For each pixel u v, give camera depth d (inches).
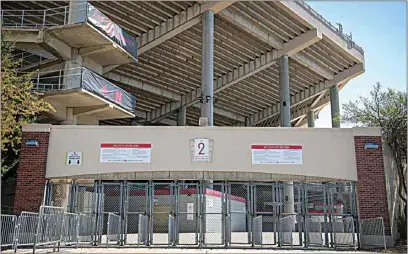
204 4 1209.4
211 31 1208.8
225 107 1972.2
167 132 715.4
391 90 866.8
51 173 700.7
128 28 1267.2
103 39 1023.6
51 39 992.9
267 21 1347.2
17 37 981.2
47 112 992.2
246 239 840.9
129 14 1213.1
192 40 1366.9
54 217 556.4
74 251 565.3
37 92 886.4
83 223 682.8
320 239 667.4
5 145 810.2
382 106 861.2
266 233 1039.0
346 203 804.6
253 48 1478.8
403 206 785.6
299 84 1806.1
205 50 1197.1
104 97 1029.2
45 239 526.6
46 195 698.8
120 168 700.7
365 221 667.4
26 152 707.4
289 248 634.8
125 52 1099.3
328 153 705.0
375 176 692.1
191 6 1234.0
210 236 944.9
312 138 711.7
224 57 1523.1
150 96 1723.7
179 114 1793.8
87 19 957.8
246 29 1333.7
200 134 713.6
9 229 538.3
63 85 991.6
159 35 1274.6
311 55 1582.2
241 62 1568.7
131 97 1173.1
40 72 1022.4
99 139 712.4
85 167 701.9
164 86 1686.8
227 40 1412.4
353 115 910.4
